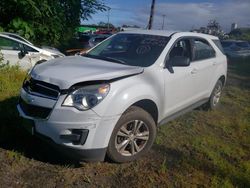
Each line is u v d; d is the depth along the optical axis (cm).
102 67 437
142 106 459
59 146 388
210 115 704
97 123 384
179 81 523
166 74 490
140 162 449
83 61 471
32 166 408
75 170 410
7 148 443
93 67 433
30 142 466
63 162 424
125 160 436
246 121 697
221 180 427
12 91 671
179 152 495
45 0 1848
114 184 392
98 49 554
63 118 379
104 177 404
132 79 430
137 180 405
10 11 1842
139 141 453
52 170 404
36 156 431
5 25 1858
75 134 381
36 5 1805
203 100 658
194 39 607
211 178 429
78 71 412
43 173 396
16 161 413
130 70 437
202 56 632
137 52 510
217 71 687
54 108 382
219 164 469
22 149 443
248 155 521
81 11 2283
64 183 381
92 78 394
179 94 534
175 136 558
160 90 473
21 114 421
